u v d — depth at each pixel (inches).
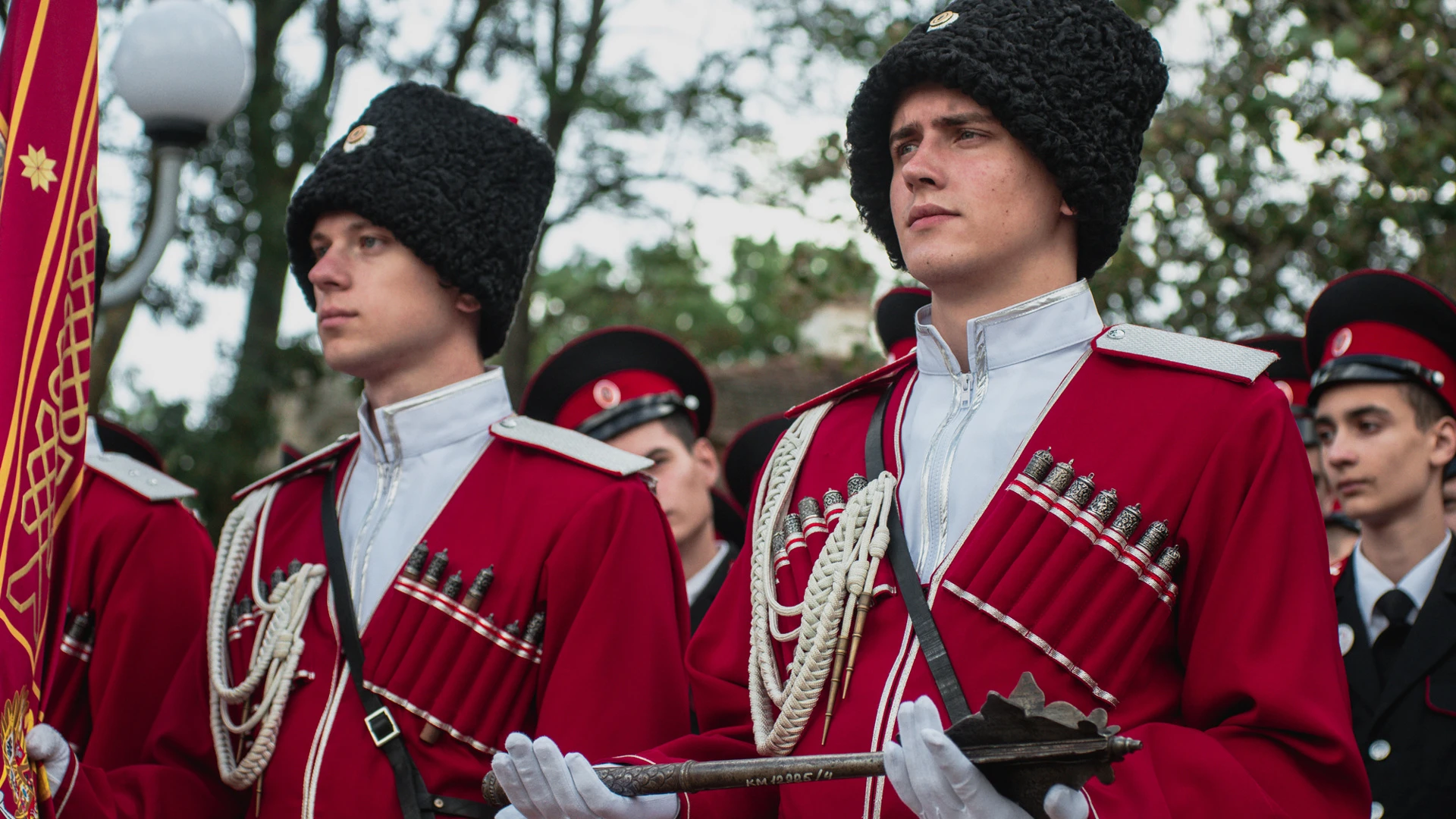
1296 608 88.9
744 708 102.1
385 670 116.6
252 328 478.0
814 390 692.1
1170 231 330.0
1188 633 92.4
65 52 105.1
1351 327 150.9
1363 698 140.3
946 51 97.2
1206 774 84.8
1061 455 94.5
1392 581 145.7
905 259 101.4
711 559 190.5
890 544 96.4
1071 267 102.0
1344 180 306.0
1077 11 99.3
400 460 127.9
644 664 117.2
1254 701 87.1
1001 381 99.1
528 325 623.8
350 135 130.4
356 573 123.8
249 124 469.1
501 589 118.8
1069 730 75.1
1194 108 324.8
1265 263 317.7
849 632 95.0
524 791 90.0
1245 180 306.5
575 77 599.5
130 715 135.5
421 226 127.0
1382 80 287.6
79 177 105.9
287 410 719.1
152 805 119.1
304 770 116.7
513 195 133.9
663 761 97.5
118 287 185.6
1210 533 91.7
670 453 187.2
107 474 143.9
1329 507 191.6
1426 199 284.8
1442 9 291.7
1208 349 96.3
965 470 96.6
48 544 104.2
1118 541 90.8
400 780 113.8
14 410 100.7
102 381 438.0
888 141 106.1
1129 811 85.0
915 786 77.7
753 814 101.4
